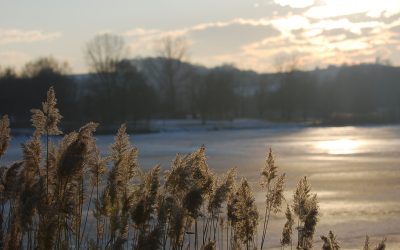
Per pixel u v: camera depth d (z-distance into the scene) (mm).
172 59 115688
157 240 5848
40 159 6266
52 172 6141
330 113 134625
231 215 7746
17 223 5449
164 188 6730
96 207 6852
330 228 18047
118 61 95062
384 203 22828
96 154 7023
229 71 124250
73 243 7922
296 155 47781
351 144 60781
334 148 55344
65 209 5918
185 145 61781
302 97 128125
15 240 5652
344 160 42500
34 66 103000
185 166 6656
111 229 6578
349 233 17281
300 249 7602
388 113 127312
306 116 136125
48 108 6168
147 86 102062
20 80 90000
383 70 158500
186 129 98500
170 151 52250
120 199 6832
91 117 93938
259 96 138500
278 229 16953
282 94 129750
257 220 7605
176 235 6359
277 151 52125
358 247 15422
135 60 118000
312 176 32219
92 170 7004
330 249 7402
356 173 33688
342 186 28047
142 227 6375
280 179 8352
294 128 107875
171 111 116938
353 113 139250
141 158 44250
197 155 7176
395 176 31969
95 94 94812
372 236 16859
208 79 113438
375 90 152875
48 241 5652
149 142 68500
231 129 105438
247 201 7496
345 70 145500
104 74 94188
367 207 21969
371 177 31641
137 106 94812
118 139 7016
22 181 5781
